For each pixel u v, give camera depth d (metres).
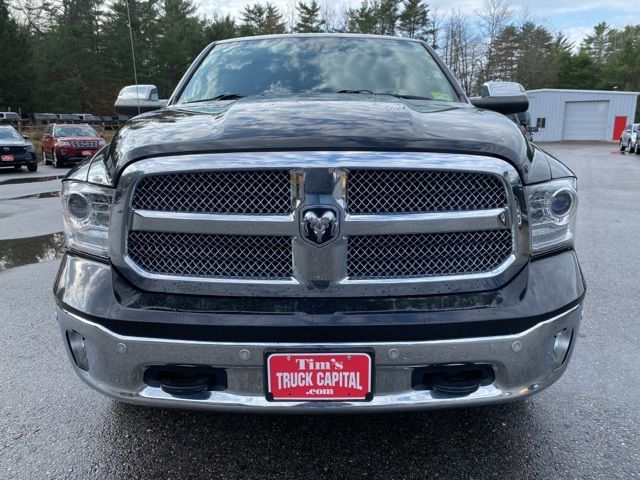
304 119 2.02
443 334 1.82
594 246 6.23
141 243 1.91
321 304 1.83
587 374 3.02
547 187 1.97
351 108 2.20
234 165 1.81
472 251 1.90
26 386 2.89
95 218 1.98
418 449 2.32
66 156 19.50
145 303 1.86
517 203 1.89
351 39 3.59
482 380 1.91
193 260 1.88
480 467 2.20
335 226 1.80
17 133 18.25
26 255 5.90
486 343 1.84
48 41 60.19
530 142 2.29
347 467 2.20
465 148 1.86
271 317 1.80
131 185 1.88
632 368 3.09
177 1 67.69
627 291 4.52
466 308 1.84
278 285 1.84
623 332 3.62
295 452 2.30
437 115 2.27
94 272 1.96
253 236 1.84
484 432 2.45
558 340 2.01
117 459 2.26
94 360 1.94
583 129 43.72
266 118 2.04
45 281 4.86
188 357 1.84
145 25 56.91
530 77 58.03
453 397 1.87
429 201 1.86
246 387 1.85
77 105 57.41
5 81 50.91
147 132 2.05
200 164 1.82
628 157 25.09
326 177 1.79
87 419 2.56
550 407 2.66
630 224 7.65
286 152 1.81
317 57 3.39
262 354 1.81
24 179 15.30
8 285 4.75
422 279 1.86
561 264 2.00
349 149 1.81
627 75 73.94
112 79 56.91
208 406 1.87
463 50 57.28
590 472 2.15
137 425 2.51
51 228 7.49
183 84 3.37
